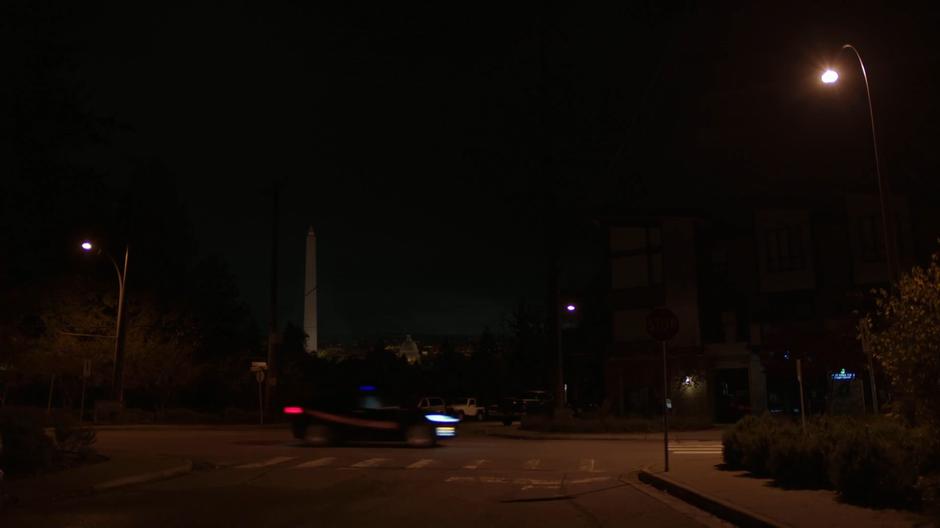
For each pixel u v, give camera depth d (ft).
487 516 36.14
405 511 37.47
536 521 34.83
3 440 47.16
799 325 112.27
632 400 131.95
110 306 136.46
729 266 128.98
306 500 41.16
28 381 133.80
